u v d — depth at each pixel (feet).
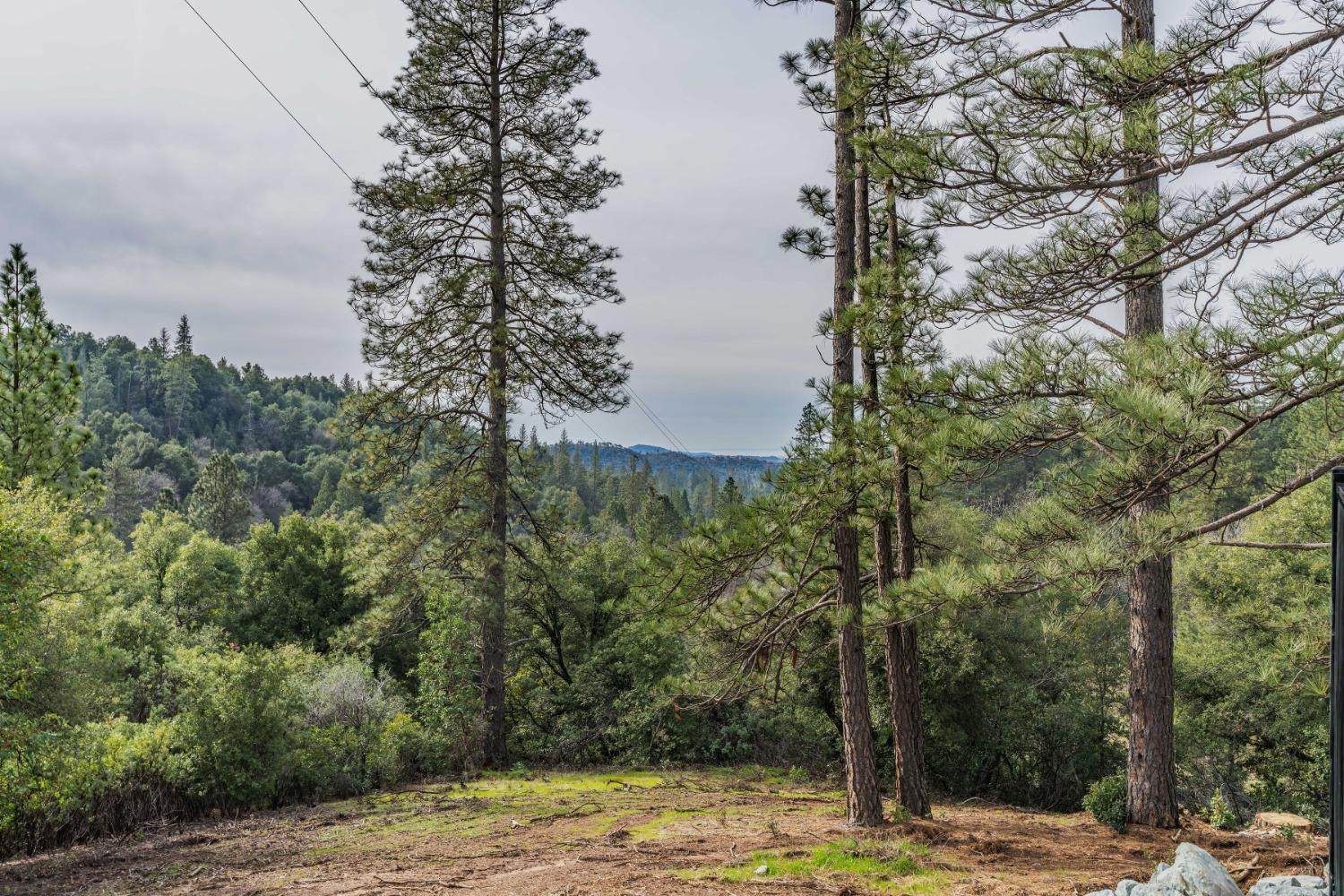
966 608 24.94
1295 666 24.26
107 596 47.19
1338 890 13.01
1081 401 21.74
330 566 101.30
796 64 41.06
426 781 59.41
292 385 600.80
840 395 32.19
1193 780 74.95
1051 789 78.23
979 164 22.48
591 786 56.85
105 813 41.32
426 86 69.72
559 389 73.77
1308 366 18.33
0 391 53.06
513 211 72.18
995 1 24.38
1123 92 21.22
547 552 75.66
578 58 72.23
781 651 38.52
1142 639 39.40
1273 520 72.69
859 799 36.04
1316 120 18.88
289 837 39.17
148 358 500.74
